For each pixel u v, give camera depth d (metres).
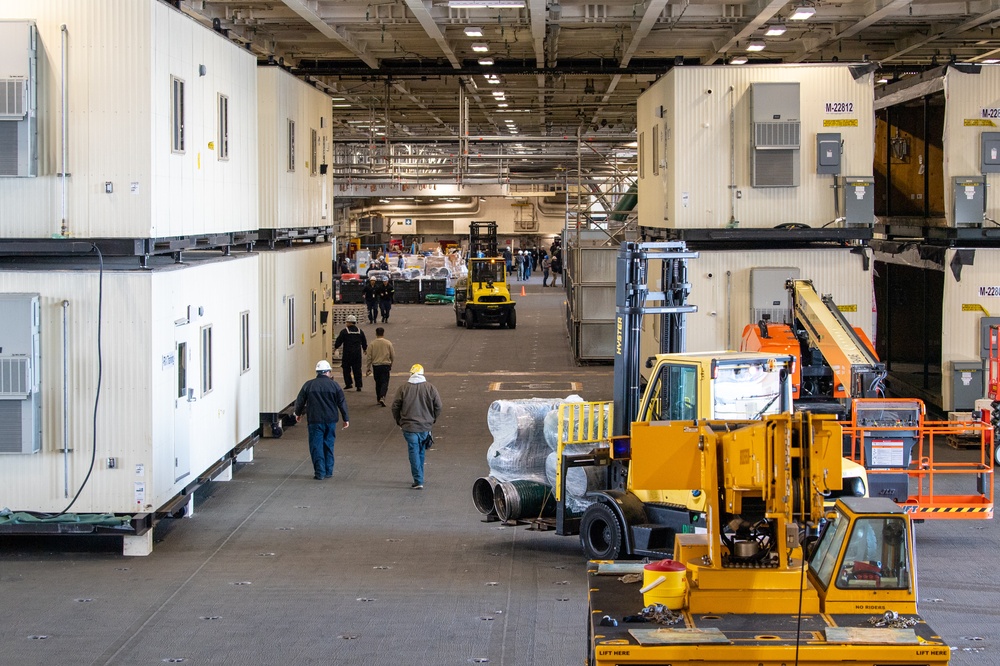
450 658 10.09
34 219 13.41
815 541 8.91
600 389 27.53
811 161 20.84
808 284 17.75
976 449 20.61
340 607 11.65
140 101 13.32
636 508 12.77
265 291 21.20
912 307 29.09
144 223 13.38
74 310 13.23
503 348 36.69
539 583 12.59
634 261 13.91
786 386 12.26
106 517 13.31
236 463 19.17
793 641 7.33
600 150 43.12
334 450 20.47
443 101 39.91
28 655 10.16
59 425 13.29
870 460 14.36
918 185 26.33
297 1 20.86
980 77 21.94
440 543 14.38
